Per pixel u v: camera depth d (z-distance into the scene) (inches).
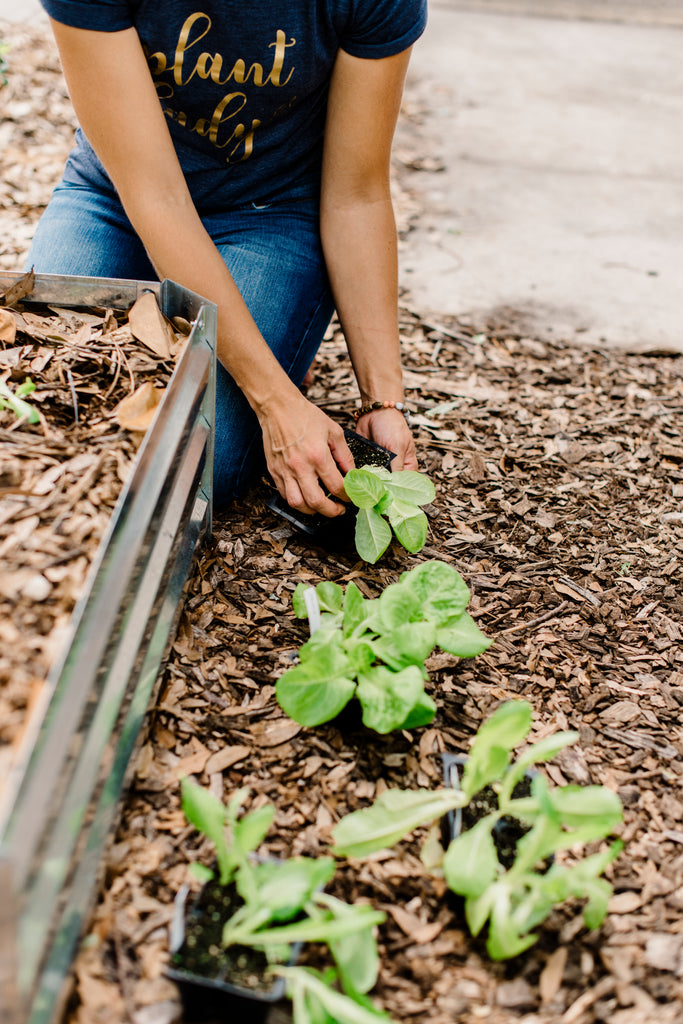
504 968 39.0
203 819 37.5
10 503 41.4
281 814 44.1
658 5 237.0
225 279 55.1
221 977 35.0
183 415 44.5
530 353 89.2
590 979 38.8
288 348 65.7
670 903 42.1
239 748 46.9
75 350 50.9
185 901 37.6
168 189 53.2
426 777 46.7
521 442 75.9
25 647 34.8
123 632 38.6
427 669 52.8
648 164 137.7
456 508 67.0
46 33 142.6
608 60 188.5
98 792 37.2
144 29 52.8
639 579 62.0
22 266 87.4
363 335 65.2
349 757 47.2
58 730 30.2
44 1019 31.4
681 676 54.7
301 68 57.2
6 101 119.6
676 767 48.8
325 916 37.8
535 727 50.2
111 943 37.8
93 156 66.9
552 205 121.6
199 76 56.5
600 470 73.2
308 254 66.4
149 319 51.8
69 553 39.0
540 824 36.9
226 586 56.6
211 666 51.1
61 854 31.6
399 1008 37.2
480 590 59.4
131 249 65.7
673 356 90.7
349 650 46.1
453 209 117.7
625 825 45.6
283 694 43.7
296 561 59.5
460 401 80.5
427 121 145.5
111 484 42.8
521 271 104.4
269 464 59.0
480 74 170.9
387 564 60.3
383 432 63.4
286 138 63.3
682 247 113.4
